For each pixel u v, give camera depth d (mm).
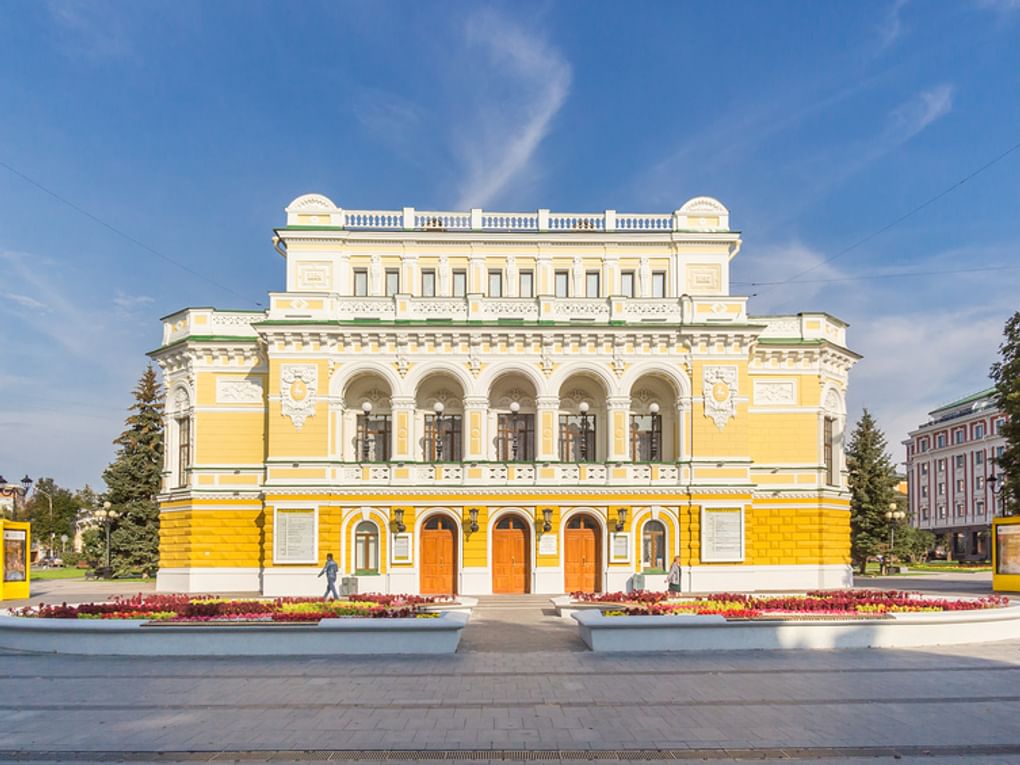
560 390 45531
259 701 16375
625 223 46938
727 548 42125
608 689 17312
